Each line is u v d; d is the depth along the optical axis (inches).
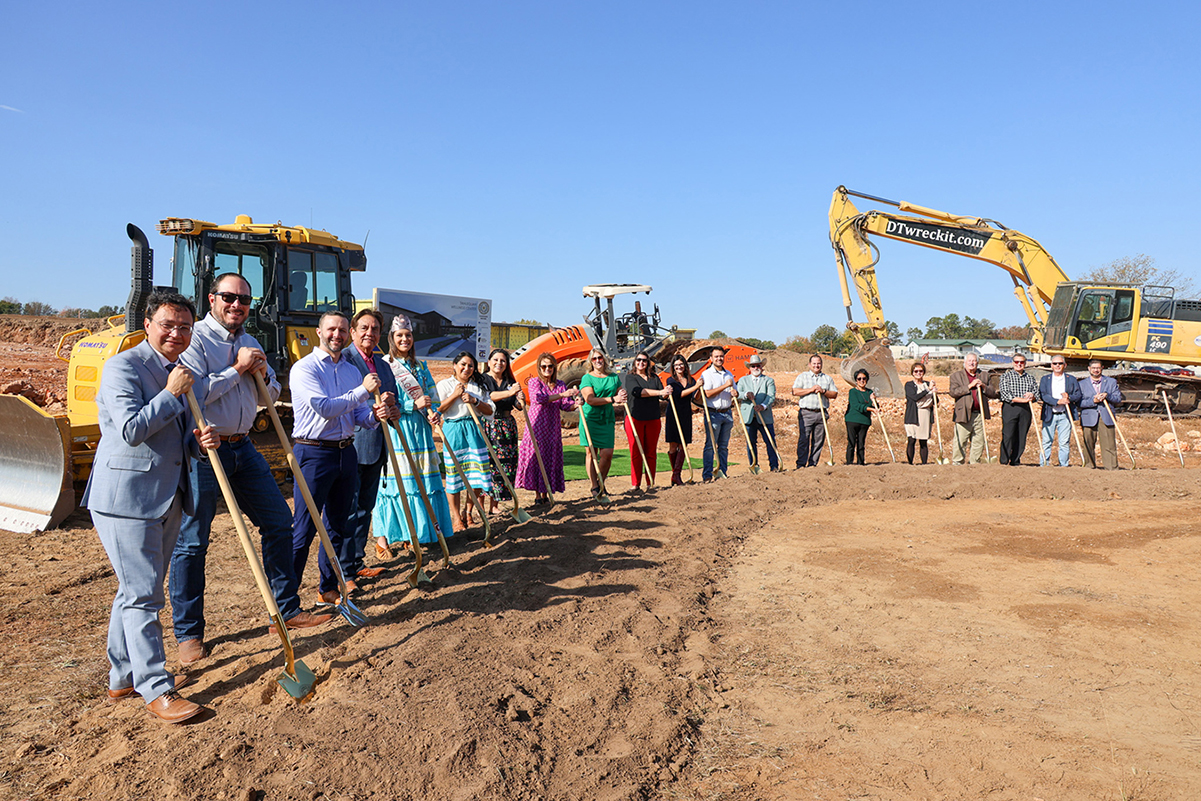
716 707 148.3
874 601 210.8
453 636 165.2
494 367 295.9
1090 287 765.9
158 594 134.0
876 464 428.8
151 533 132.3
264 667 150.3
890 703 147.8
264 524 168.7
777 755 129.5
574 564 227.1
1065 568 241.6
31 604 203.6
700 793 118.0
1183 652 171.3
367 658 151.1
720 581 233.3
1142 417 742.5
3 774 113.7
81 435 308.2
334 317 187.5
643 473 394.0
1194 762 123.3
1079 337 774.5
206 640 170.4
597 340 701.3
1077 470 396.5
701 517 300.7
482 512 242.2
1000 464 423.2
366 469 208.4
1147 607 202.5
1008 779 119.0
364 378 198.5
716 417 392.2
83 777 111.1
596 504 314.7
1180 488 369.7
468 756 118.2
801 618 198.8
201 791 106.5
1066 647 175.0
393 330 234.7
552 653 164.4
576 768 121.3
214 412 152.9
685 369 379.6
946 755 127.0
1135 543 272.8
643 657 167.3
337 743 118.9
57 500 288.5
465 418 261.0
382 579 211.3
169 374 136.3
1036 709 143.9
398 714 128.0
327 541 170.1
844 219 824.9
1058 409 422.6
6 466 311.0
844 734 135.9
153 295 136.6
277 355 369.4
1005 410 432.1
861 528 301.7
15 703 141.0
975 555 258.4
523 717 135.4
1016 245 788.6
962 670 163.2
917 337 3956.7
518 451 320.8
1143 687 153.4
